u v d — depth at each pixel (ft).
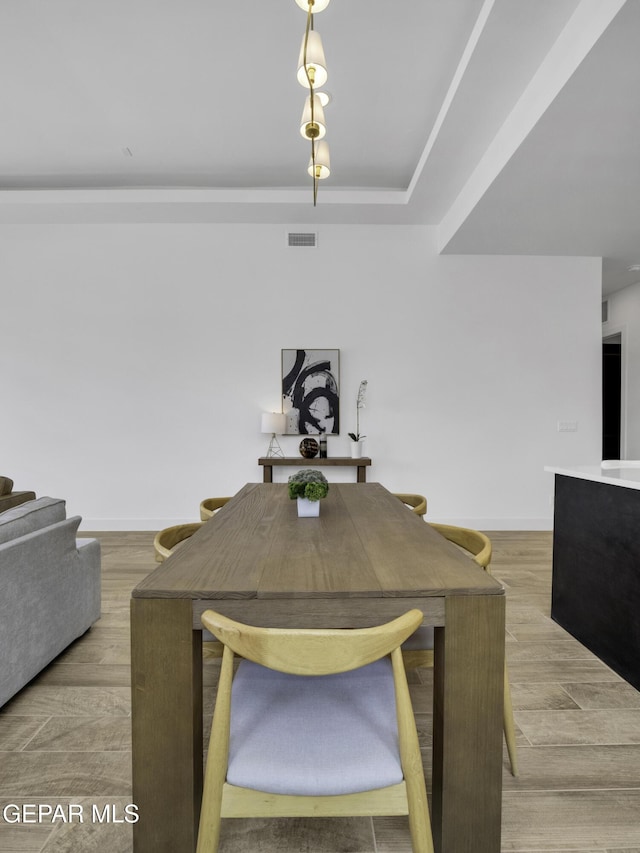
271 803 3.14
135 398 15.47
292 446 15.57
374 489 8.73
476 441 15.72
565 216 12.73
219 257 15.44
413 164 12.89
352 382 15.61
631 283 19.21
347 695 3.84
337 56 8.94
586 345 15.74
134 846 3.45
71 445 15.46
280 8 7.93
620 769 4.92
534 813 4.36
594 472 7.54
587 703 6.07
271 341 15.55
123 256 15.38
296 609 3.50
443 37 8.50
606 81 7.70
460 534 5.98
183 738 3.44
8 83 9.74
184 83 9.73
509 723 4.82
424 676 6.64
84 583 7.71
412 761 3.10
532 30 7.75
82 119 10.93
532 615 8.79
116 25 8.29
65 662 7.03
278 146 12.02
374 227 15.49
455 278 15.58
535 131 9.03
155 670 3.44
